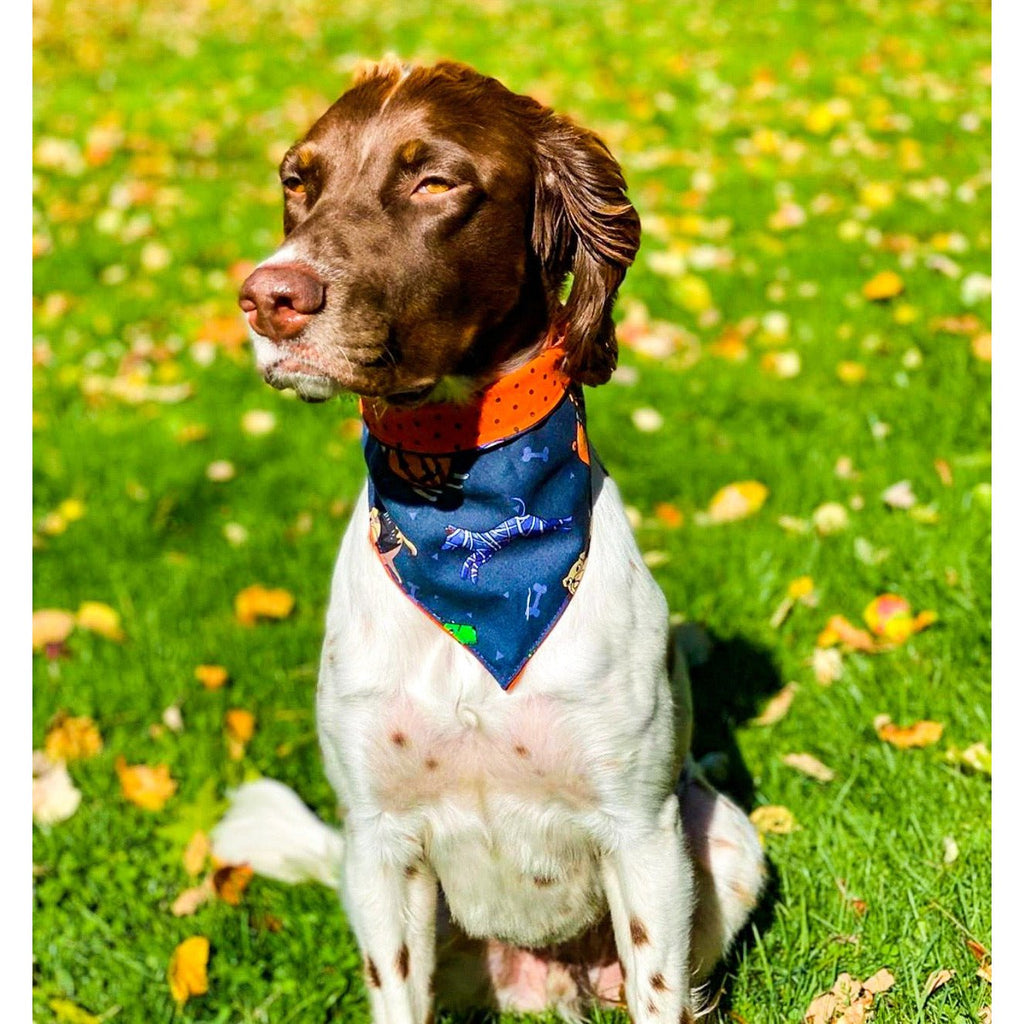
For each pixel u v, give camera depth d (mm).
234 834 3449
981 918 2941
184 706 4094
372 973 2781
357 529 2799
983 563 4121
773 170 8398
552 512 2625
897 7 12023
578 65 11320
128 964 3225
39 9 14906
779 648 4008
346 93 2664
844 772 3500
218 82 11750
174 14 14656
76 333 6871
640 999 2697
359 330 2344
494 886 2822
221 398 6082
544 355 2646
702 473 5035
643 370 5879
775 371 5762
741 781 3551
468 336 2537
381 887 2768
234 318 6836
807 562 4320
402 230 2443
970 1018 2734
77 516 5227
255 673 4207
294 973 3166
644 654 2658
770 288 6520
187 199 8734
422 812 2754
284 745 3879
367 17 13922
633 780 2643
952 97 9531
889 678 3775
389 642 2660
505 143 2564
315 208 2463
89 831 3635
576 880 2818
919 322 5930
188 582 4754
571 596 2615
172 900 3436
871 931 2988
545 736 2609
